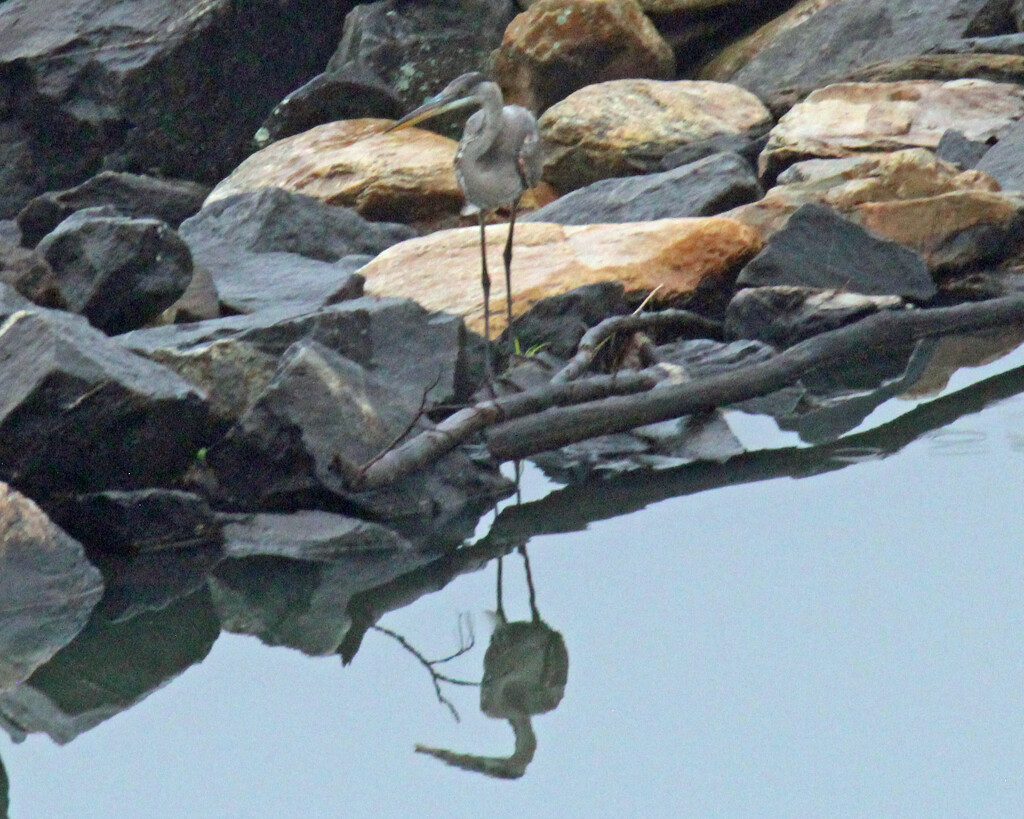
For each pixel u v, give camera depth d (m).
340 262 20.89
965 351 18.02
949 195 20.73
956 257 20.73
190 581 12.37
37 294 15.48
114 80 28.86
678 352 17.73
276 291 18.12
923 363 17.67
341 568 12.64
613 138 26.59
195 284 17.73
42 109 29.12
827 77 28.86
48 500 13.06
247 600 12.01
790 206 21.44
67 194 26.17
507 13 30.98
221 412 14.52
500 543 13.00
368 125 28.30
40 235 22.53
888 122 24.69
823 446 15.03
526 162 15.34
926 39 28.88
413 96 29.88
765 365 15.89
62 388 12.70
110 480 13.24
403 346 15.79
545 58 29.02
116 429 13.02
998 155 23.09
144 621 11.61
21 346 13.17
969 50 27.48
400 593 12.12
